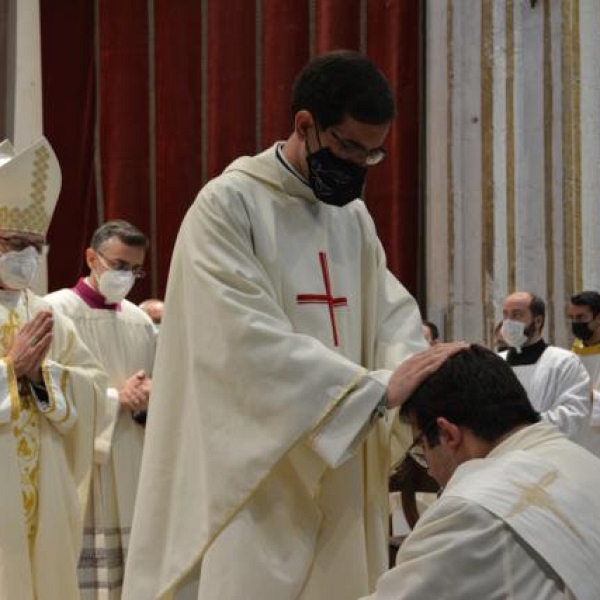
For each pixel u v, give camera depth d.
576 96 7.19
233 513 2.70
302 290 2.89
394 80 7.57
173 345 2.91
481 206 7.31
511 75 7.26
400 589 2.04
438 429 2.27
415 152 7.59
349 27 7.61
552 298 7.18
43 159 4.53
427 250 7.59
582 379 6.02
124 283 5.42
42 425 4.53
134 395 5.23
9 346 4.52
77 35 8.05
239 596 2.76
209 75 7.92
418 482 4.82
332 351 2.76
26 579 4.31
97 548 5.23
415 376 2.60
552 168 7.20
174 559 2.83
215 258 2.78
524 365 6.12
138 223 7.95
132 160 7.96
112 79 8.00
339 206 2.89
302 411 2.67
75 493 4.61
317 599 2.86
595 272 7.27
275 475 2.85
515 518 2.02
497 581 1.99
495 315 7.22
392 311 3.12
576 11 7.20
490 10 7.31
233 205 2.85
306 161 2.88
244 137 7.83
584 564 1.98
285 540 2.82
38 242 4.57
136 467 5.28
